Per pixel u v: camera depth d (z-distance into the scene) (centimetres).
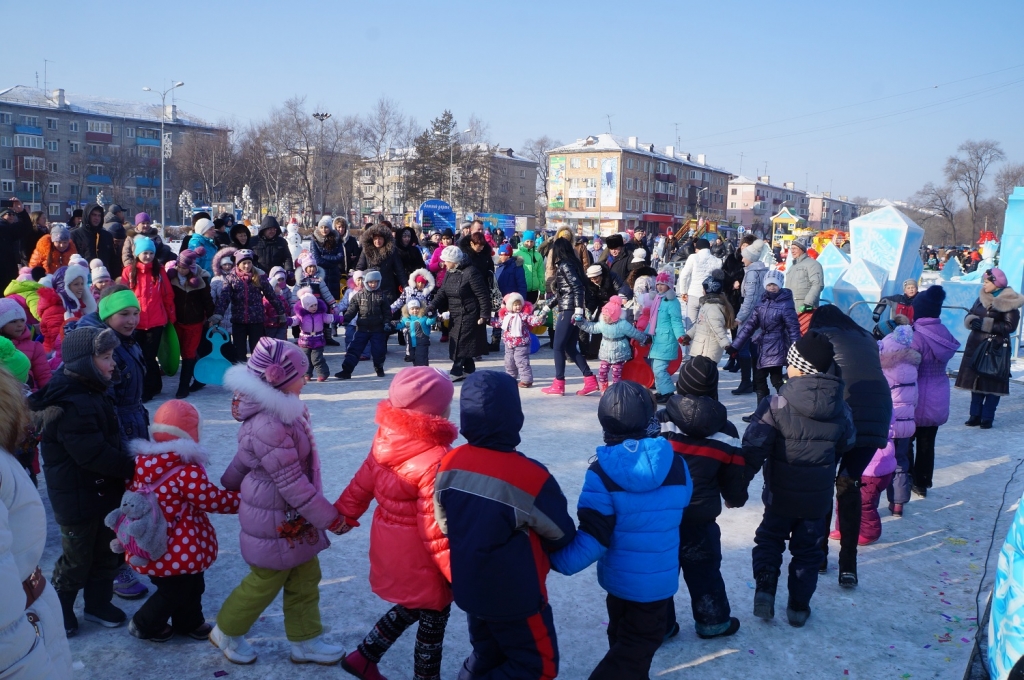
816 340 386
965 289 1192
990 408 813
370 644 319
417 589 297
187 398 825
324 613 392
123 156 9338
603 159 9412
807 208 15688
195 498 339
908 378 538
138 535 325
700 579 372
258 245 1054
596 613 404
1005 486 626
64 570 352
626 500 299
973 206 9506
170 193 9681
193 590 352
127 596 403
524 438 717
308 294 919
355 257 1367
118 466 342
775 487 386
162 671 334
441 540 290
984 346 792
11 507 207
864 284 1130
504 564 266
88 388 343
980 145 9400
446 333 1259
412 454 296
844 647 375
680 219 10356
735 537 511
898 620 403
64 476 341
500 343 1212
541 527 271
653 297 895
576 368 1086
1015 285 1230
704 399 358
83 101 9612
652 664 355
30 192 8850
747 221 13362
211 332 841
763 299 809
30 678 199
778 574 397
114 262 1020
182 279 806
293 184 8631
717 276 813
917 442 599
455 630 384
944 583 448
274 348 320
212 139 9075
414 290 955
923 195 9875
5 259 1041
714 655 364
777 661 361
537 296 1330
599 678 308
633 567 302
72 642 354
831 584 445
